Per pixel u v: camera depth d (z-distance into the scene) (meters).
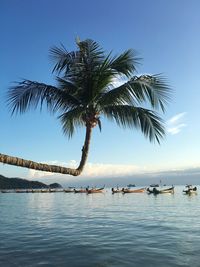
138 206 64.44
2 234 28.97
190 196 106.50
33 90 11.66
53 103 12.16
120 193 143.75
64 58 12.95
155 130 11.73
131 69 12.49
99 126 11.82
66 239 25.89
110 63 12.25
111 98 11.77
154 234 27.59
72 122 12.66
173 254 19.81
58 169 9.66
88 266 17.55
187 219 39.06
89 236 27.20
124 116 11.76
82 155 10.99
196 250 20.73
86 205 71.06
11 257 19.75
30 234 28.88
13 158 8.51
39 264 18.08
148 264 17.59
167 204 68.94
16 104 11.43
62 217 44.66
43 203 82.75
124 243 23.64
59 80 12.52
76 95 12.16
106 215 46.41
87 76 12.22
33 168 8.90
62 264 18.05
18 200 102.12
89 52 12.59
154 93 11.96
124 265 17.53
